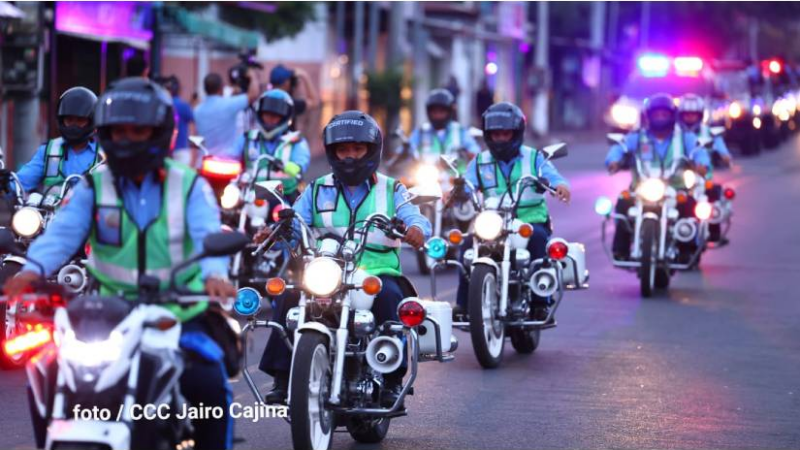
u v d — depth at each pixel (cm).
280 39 5719
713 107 7288
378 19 7856
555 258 2042
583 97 13150
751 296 2848
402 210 1519
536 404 1788
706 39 13062
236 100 2969
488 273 2038
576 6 12812
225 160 2492
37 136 4156
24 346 1324
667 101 2856
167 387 1062
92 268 1147
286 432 1616
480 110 7881
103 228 1126
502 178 2177
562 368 2050
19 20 3953
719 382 1944
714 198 3178
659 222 2869
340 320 1423
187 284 1138
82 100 1952
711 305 2719
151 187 1125
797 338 2334
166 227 1120
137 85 1102
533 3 12412
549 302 2161
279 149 2494
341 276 1412
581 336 2347
